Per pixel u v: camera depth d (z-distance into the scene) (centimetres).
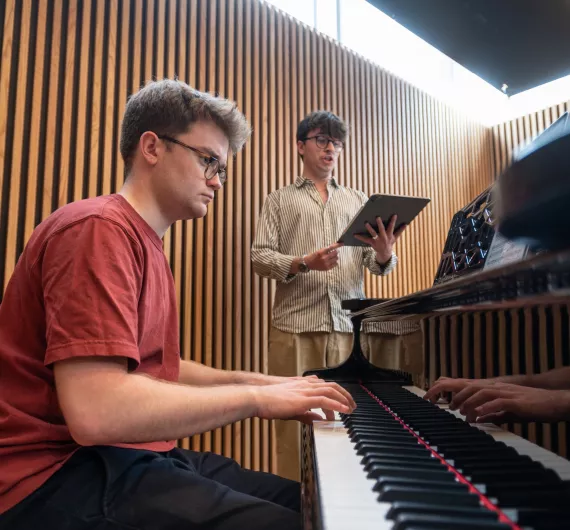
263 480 108
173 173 100
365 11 425
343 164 368
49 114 240
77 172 246
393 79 421
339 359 205
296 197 220
